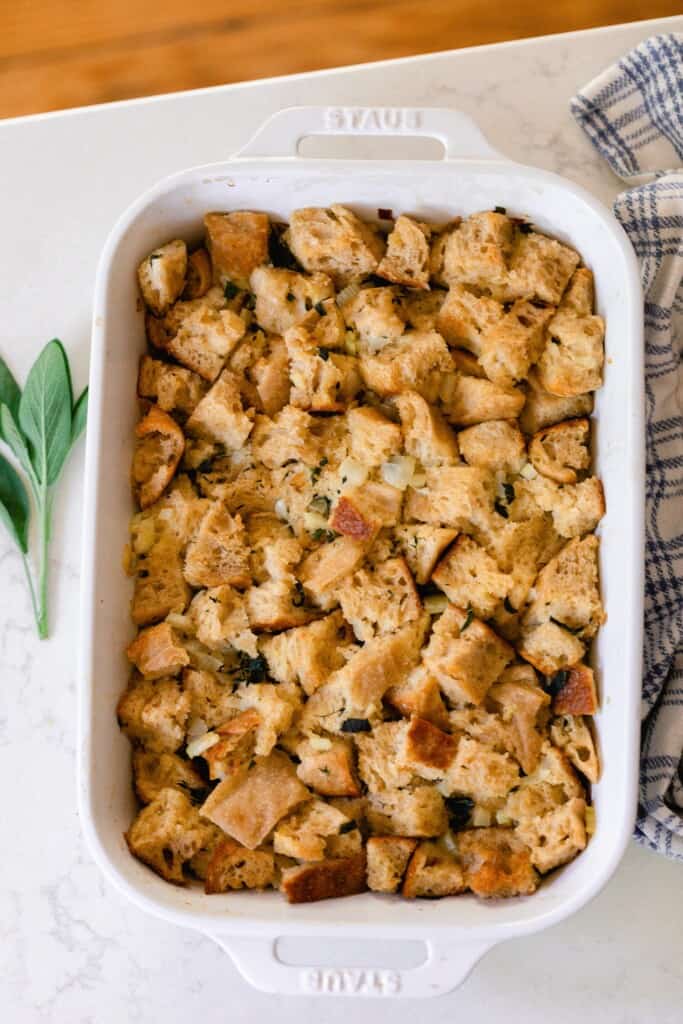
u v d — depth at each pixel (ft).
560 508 2.73
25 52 3.15
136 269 2.77
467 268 2.76
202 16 3.13
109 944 2.90
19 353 3.01
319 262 2.79
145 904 2.57
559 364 2.75
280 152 2.70
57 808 2.92
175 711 2.67
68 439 2.90
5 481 2.97
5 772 2.93
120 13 3.14
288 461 2.78
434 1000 2.87
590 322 2.75
